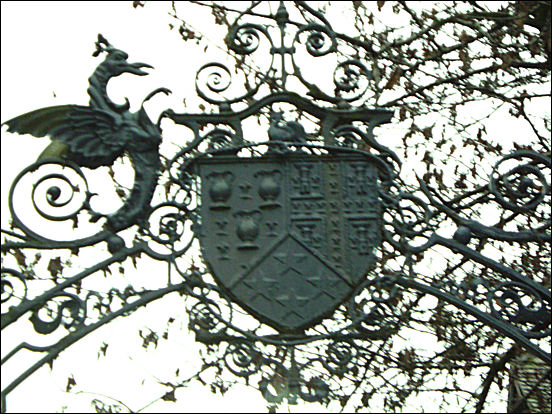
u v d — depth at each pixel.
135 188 9.06
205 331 8.84
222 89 9.29
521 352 10.49
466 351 11.02
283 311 8.78
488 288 9.22
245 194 8.97
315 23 9.49
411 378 10.90
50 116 9.12
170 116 9.19
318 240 8.90
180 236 9.04
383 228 9.14
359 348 8.96
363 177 9.05
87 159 9.09
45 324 8.84
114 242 8.99
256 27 9.45
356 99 9.32
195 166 9.06
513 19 10.52
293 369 8.84
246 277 8.82
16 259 8.93
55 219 8.98
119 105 9.16
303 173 9.02
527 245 11.09
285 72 9.34
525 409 11.30
